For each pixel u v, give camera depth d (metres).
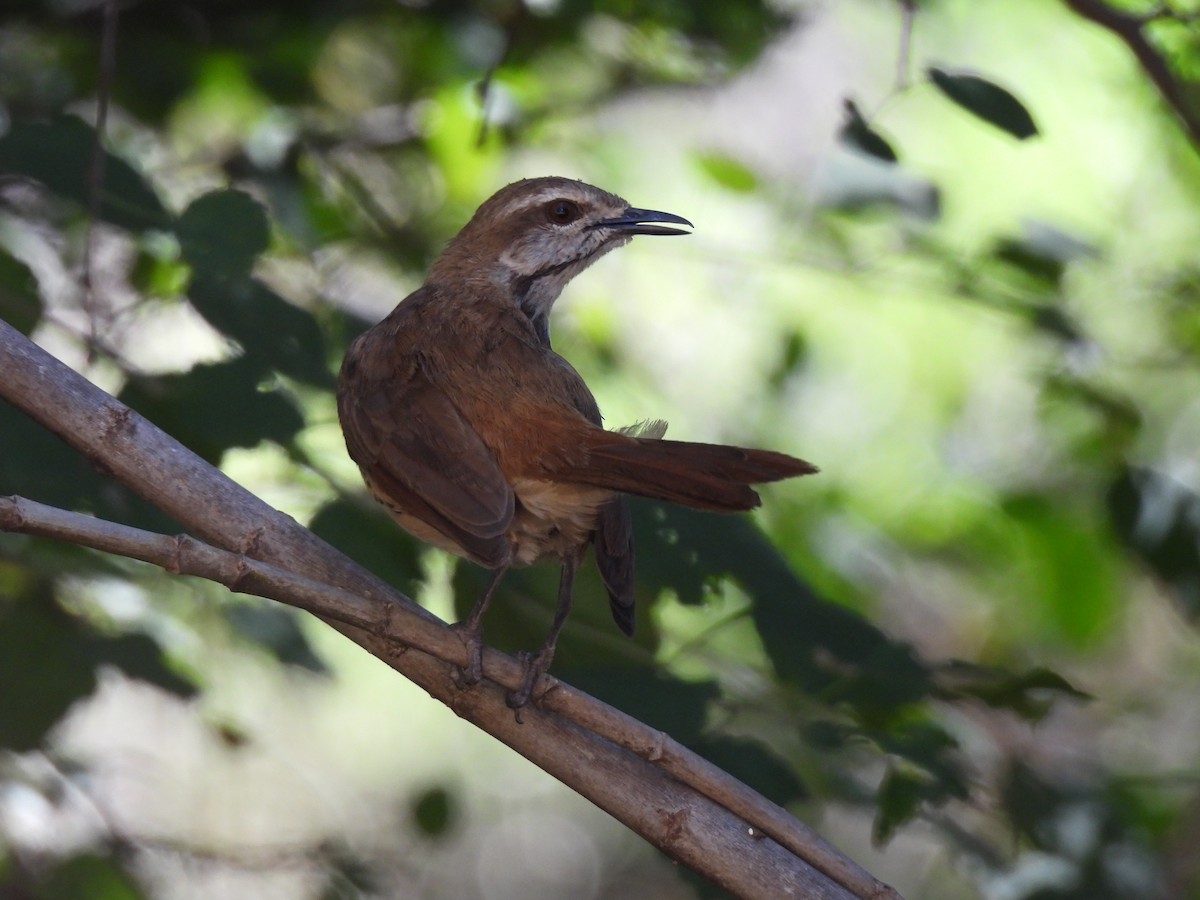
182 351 9.70
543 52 12.23
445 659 6.11
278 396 7.73
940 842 8.97
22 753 8.60
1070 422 12.27
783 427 14.05
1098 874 8.42
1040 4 14.34
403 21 12.21
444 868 17.89
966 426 14.20
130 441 6.34
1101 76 14.34
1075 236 11.28
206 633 10.13
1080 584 12.83
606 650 8.20
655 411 13.20
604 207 8.92
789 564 8.23
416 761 17.17
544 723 6.34
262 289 7.87
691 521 8.05
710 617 9.27
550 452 6.62
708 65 12.51
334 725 16.66
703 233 13.76
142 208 7.71
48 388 6.30
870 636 7.80
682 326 14.29
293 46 11.81
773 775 7.31
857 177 10.35
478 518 6.50
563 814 18.72
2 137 7.70
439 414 6.86
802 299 14.09
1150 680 14.65
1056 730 13.84
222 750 11.16
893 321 14.33
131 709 14.66
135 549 5.53
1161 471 10.04
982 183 14.59
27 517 5.38
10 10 11.16
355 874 10.41
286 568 6.34
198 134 12.19
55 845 9.90
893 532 13.83
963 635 15.16
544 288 8.89
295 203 10.83
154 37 11.34
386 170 12.67
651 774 6.35
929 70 8.17
